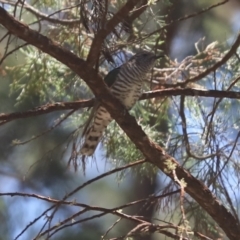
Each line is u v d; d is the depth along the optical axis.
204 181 9.76
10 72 12.05
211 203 8.88
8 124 17.28
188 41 15.70
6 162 17.80
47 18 10.49
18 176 17.80
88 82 8.30
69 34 10.58
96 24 7.85
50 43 7.94
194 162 10.45
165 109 11.02
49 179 17.73
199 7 15.24
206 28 15.82
